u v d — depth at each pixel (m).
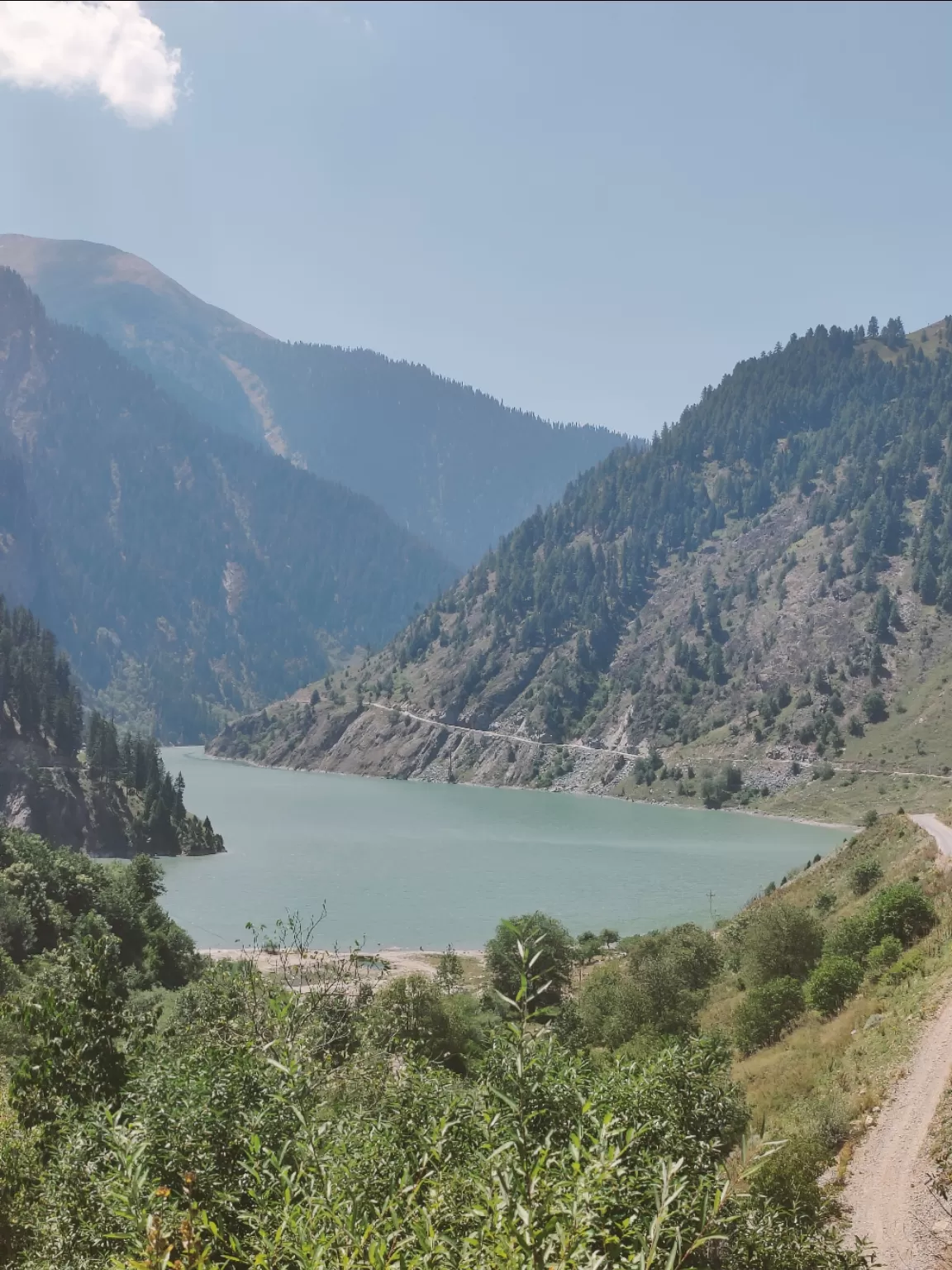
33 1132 22.16
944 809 102.19
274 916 131.75
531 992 11.66
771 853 183.38
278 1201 11.83
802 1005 53.03
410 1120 15.67
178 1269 10.21
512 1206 9.45
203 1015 26.97
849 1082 36.38
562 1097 14.53
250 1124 14.27
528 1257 8.55
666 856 180.38
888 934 57.38
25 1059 25.09
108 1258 10.98
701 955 77.25
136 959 97.12
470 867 169.00
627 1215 11.03
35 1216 18.19
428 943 117.88
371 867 169.62
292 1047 17.23
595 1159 10.37
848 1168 28.58
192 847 185.88
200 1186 13.64
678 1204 11.43
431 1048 47.00
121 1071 24.50
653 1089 18.67
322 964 31.36
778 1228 16.25
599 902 141.12
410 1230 10.37
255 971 24.42
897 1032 38.94
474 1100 14.77
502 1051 15.01
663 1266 10.28
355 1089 18.98
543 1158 9.95
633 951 83.62
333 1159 12.53
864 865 85.50
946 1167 26.81
